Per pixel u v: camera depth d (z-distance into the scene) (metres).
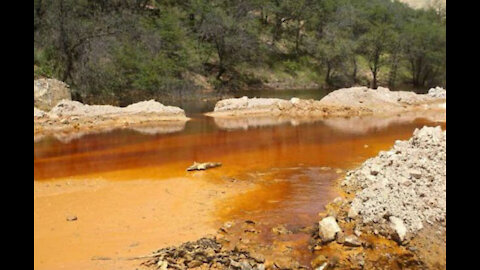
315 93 38.38
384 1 66.44
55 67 23.42
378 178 7.93
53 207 7.53
